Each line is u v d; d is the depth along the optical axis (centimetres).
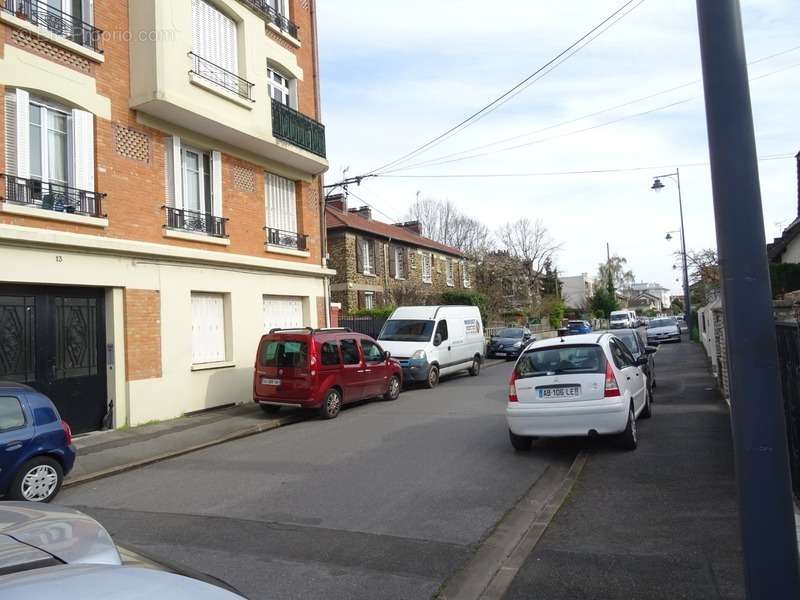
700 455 771
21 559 188
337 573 462
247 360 1452
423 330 1819
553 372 819
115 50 1170
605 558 470
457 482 711
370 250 3034
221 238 1390
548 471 751
